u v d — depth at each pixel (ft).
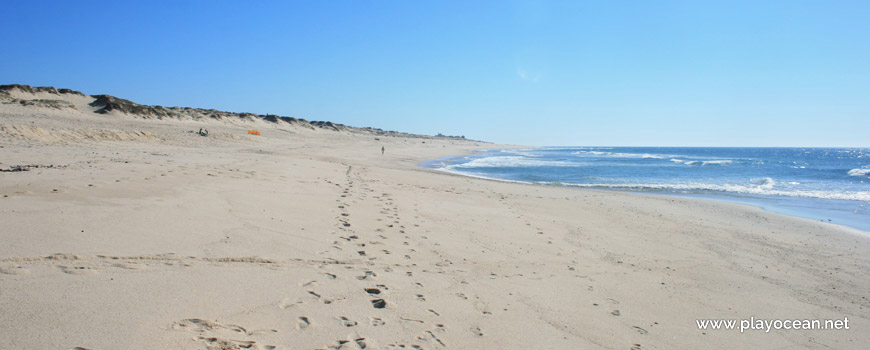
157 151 69.10
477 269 20.44
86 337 10.12
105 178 31.30
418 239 24.82
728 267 24.72
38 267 13.88
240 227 22.29
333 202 33.37
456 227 29.09
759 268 24.90
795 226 38.73
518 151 308.60
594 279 20.68
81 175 31.71
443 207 36.65
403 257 20.99
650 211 43.45
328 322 12.91
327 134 273.75
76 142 70.90
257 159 65.00
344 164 78.02
